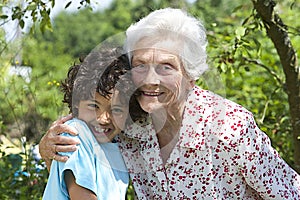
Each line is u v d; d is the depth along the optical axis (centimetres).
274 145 485
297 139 445
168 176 293
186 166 292
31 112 527
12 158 502
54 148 271
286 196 303
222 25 677
